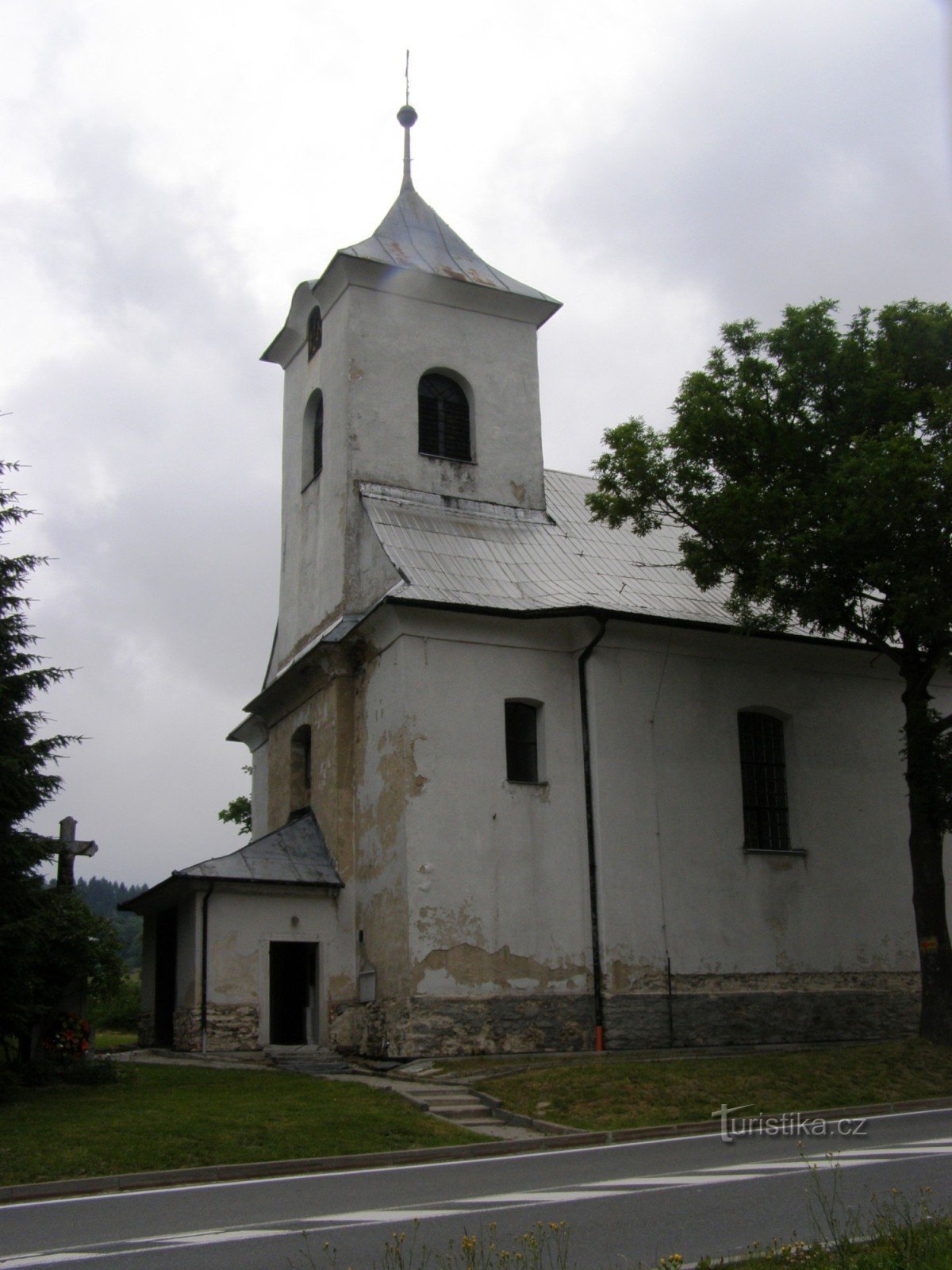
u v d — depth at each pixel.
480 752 22.44
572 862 22.59
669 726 23.88
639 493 22.80
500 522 27.11
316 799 25.06
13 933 16.16
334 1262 7.44
